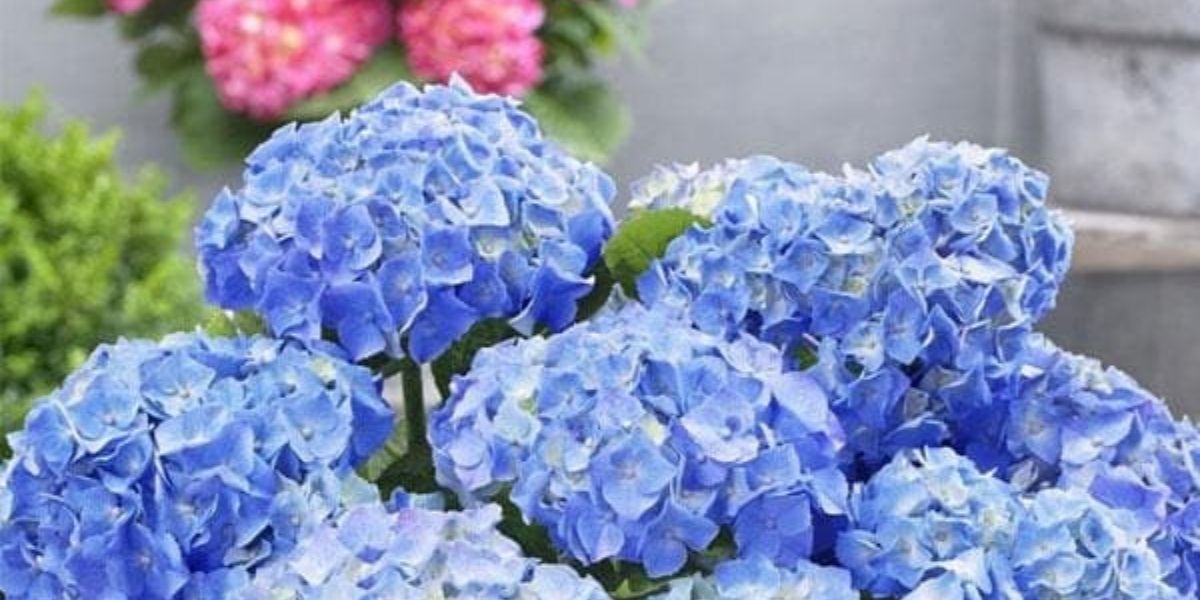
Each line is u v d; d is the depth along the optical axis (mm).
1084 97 4145
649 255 1384
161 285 2867
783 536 1237
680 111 4480
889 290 1334
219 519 1267
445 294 1332
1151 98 4059
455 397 1306
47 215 2891
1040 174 1391
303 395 1296
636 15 3934
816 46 4516
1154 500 1358
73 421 1269
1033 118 4586
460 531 1217
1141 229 4016
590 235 1378
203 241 1390
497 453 1256
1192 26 3957
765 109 4508
